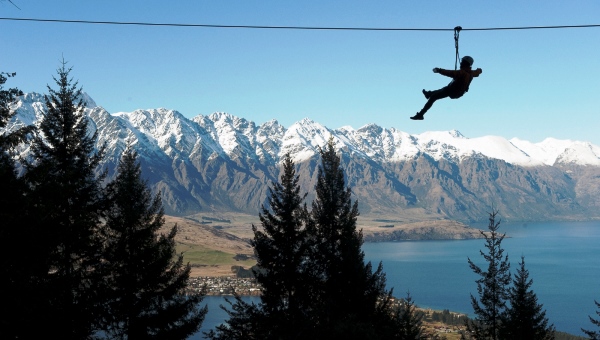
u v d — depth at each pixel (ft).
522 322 148.66
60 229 81.82
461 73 62.13
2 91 79.15
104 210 122.83
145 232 126.52
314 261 141.08
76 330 82.17
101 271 106.42
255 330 133.80
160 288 129.70
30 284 73.46
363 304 124.36
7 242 71.56
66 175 87.66
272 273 141.08
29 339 73.15
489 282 153.69
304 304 136.87
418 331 128.36
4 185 75.15
